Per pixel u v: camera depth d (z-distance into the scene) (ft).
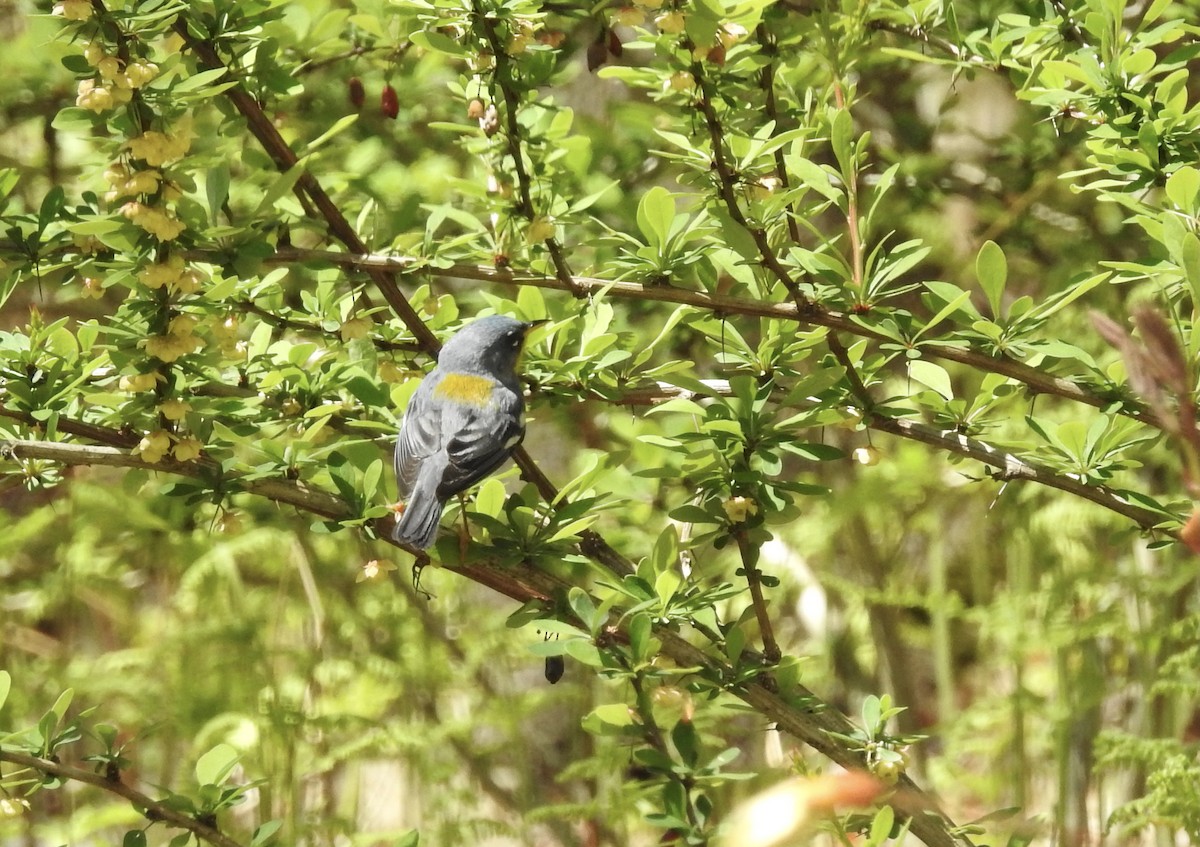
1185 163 23.35
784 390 25.23
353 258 25.52
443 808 39.22
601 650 21.80
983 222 43.62
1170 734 36.76
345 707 43.16
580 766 35.81
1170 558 38.63
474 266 25.93
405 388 25.86
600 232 35.27
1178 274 21.18
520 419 25.75
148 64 20.42
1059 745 37.24
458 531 23.70
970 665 49.75
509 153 25.90
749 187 23.67
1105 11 24.43
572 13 25.61
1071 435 22.88
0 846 39.65
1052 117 25.76
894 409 23.77
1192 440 10.84
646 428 35.29
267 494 23.21
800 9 31.35
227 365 25.26
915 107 48.26
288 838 34.88
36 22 31.14
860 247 23.31
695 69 22.20
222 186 23.76
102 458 22.38
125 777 41.50
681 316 25.67
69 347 23.72
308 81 37.45
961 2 34.45
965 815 38.86
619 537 34.40
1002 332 22.91
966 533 49.44
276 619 41.22
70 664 43.91
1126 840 37.04
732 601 43.42
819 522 43.06
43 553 47.19
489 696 42.52
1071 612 40.70
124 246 21.38
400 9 25.29
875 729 22.81
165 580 47.85
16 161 41.37
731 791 38.09
